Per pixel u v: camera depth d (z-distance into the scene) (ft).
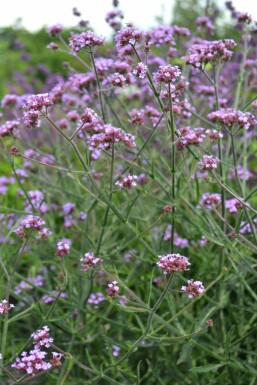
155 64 5.38
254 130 4.95
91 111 4.00
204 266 4.75
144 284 4.88
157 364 4.66
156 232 4.91
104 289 4.99
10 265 4.70
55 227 5.22
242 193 4.37
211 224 4.43
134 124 4.52
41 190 5.43
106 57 5.69
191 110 4.75
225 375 4.51
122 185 4.12
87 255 4.01
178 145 4.28
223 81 5.57
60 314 4.79
